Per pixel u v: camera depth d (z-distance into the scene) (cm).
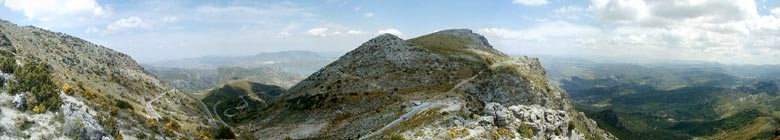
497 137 8306
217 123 13750
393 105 13350
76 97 7169
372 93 15538
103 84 11244
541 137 9525
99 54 15525
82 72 11475
